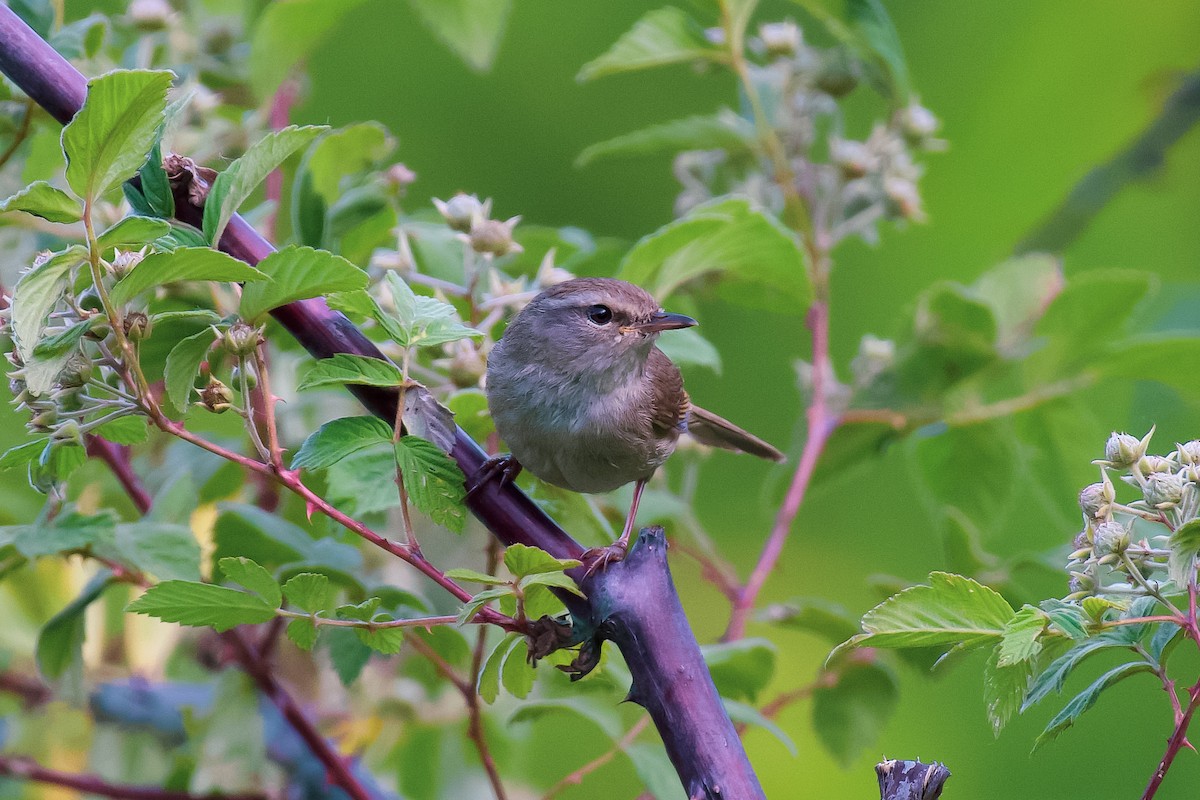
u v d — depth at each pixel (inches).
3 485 414.0
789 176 422.3
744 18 414.0
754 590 394.3
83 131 198.5
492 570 322.0
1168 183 529.3
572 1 665.6
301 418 393.7
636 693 213.0
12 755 385.7
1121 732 553.0
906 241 629.9
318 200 335.0
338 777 348.8
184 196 244.8
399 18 661.3
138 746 383.6
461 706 406.9
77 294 239.5
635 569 219.3
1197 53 528.4
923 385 435.8
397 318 265.4
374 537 232.5
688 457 426.9
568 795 504.7
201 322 315.3
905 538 625.9
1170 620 214.5
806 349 644.1
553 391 333.7
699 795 205.6
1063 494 450.0
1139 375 429.7
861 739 398.0
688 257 372.2
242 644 348.2
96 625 387.9
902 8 564.7
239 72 439.8
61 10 378.0
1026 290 436.5
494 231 336.8
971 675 567.2
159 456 430.6
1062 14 537.3
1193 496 222.5
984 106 546.6
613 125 663.8
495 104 663.8
